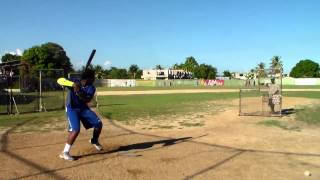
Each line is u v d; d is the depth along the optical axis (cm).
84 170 762
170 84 10300
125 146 1006
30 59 9869
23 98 3172
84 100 859
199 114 1838
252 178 714
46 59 10006
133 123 1498
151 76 14962
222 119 1628
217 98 3272
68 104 856
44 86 4241
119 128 1356
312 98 3200
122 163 819
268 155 901
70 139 848
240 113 1828
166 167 787
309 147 996
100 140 1095
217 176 725
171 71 15088
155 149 968
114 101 2925
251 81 8175
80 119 898
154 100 3036
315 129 1327
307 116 1739
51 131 1288
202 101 2855
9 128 1364
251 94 4047
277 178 714
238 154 909
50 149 965
